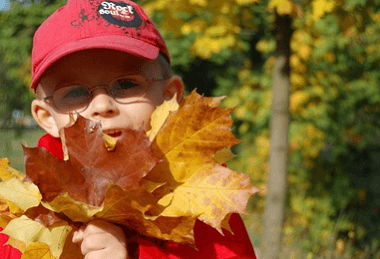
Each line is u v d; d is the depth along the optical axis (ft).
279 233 11.98
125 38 3.84
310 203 16.76
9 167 3.57
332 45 15.30
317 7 10.46
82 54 3.82
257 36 18.24
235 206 3.04
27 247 3.26
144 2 11.93
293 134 16.79
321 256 12.10
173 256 3.46
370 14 10.98
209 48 11.77
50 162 2.99
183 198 3.08
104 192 3.04
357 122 17.54
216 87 20.83
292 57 15.35
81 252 3.30
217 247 3.61
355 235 13.99
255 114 17.76
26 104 21.71
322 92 16.30
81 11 3.88
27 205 3.26
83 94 3.84
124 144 3.02
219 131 3.07
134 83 3.91
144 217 2.96
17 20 19.77
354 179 17.95
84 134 3.04
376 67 16.94
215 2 10.90
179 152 3.11
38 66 3.97
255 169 17.88
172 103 3.23
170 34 17.79
